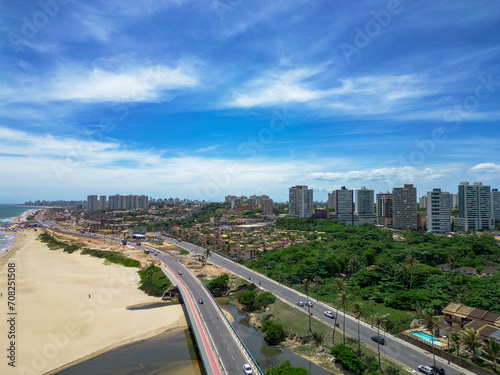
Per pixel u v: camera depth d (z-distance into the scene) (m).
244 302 107.06
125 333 89.12
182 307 111.19
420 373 62.34
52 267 175.62
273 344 80.88
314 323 88.88
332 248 184.00
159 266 163.38
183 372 69.12
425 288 106.00
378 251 175.25
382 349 72.19
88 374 68.31
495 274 120.81
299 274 131.88
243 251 182.25
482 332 68.94
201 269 159.25
